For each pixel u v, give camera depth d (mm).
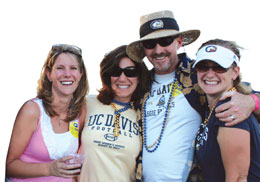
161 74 3242
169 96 3049
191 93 2949
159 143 2920
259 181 2133
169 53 3102
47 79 2820
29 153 2719
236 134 2027
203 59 2289
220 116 2117
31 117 2670
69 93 2766
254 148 2137
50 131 2721
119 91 3174
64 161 2438
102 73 3209
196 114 2922
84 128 3076
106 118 3098
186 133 2875
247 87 2389
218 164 2186
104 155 2961
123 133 3020
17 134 2656
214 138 2201
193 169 2777
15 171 2619
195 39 3551
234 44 2389
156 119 3025
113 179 2941
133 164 3049
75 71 2787
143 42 3193
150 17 3275
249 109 2129
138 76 3258
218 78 2303
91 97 3381
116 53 3145
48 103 2748
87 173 2977
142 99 3258
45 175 2520
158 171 2865
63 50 2773
